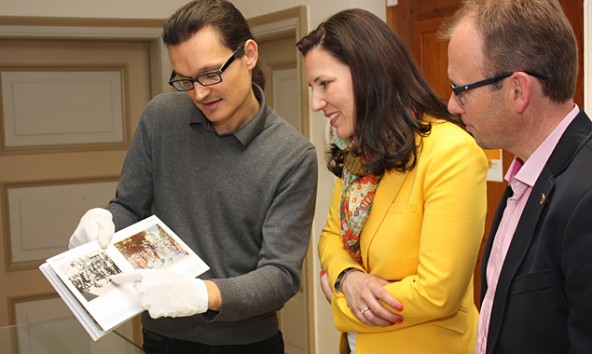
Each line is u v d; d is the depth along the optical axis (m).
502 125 1.06
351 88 1.37
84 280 1.38
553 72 1.01
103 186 3.70
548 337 1.01
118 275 1.37
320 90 1.41
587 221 0.92
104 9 3.48
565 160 1.01
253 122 1.68
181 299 1.36
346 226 1.48
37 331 1.48
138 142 1.80
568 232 0.94
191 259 1.55
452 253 1.28
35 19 3.32
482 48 1.04
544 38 1.00
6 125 3.46
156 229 1.62
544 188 1.03
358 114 1.37
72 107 3.60
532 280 1.02
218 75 1.53
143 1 3.57
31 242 3.53
